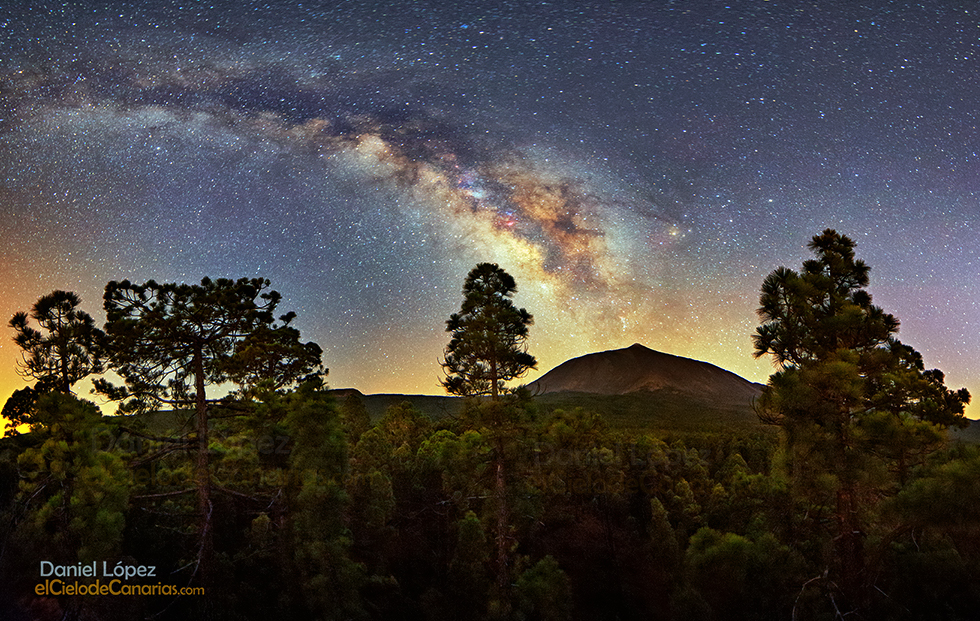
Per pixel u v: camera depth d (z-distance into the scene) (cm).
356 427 3991
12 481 2466
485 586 2364
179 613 2141
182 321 2238
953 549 1588
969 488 1388
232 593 2181
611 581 2752
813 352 1823
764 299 1927
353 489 2641
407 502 3016
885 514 1512
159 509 2445
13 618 2008
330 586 2020
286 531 2220
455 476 2481
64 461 1906
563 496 3100
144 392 2284
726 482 3256
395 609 2473
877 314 1859
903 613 1578
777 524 1747
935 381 2092
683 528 2794
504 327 2541
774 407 1720
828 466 1605
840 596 1648
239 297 2442
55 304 2523
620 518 3275
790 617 1667
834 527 1767
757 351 1894
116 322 2197
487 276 2661
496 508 2275
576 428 2962
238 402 2344
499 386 2469
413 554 2881
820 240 1988
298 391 2231
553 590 2125
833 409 1620
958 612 1568
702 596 1778
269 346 2611
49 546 2033
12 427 2567
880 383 1727
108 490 1862
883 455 1630
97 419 2048
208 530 2133
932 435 1595
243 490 2361
